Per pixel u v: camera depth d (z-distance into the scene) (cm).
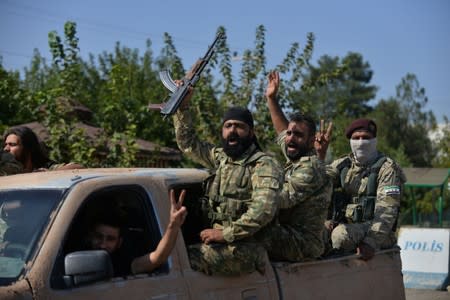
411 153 8044
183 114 553
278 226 491
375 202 633
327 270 522
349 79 9406
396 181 635
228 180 470
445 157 3497
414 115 8462
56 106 1242
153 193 441
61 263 377
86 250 416
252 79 1593
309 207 508
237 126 475
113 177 425
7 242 390
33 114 1345
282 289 481
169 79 568
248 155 472
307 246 498
